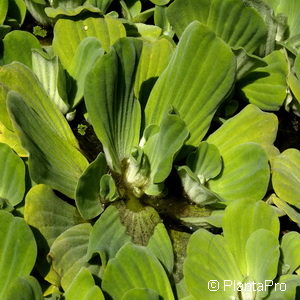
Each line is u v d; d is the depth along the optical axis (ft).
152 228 1.12
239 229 1.08
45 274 0.98
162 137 1.09
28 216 1.00
